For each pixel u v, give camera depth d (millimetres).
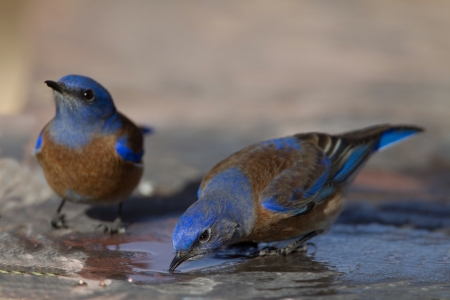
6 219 11062
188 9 30281
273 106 21000
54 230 10617
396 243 10500
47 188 12359
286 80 23406
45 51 24344
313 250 10109
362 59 25406
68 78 10375
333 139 11242
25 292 7871
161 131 18719
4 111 19016
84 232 10594
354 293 7988
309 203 10031
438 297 7855
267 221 9797
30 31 26109
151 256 9461
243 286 8234
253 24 28750
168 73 23828
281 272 8930
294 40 26938
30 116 16219
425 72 24219
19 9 27922
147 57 24906
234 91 22531
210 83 23000
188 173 15109
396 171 16688
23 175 12570
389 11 30781
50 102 19438
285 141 10914
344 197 11016
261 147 10734
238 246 10445
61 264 8930
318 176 10398
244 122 19688
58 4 29344
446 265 9250
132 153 10609
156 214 11945
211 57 25125
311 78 23844
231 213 9406
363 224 11773
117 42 25891
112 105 10664
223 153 17078
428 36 27766
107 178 10539
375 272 8922
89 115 10328
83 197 10758
